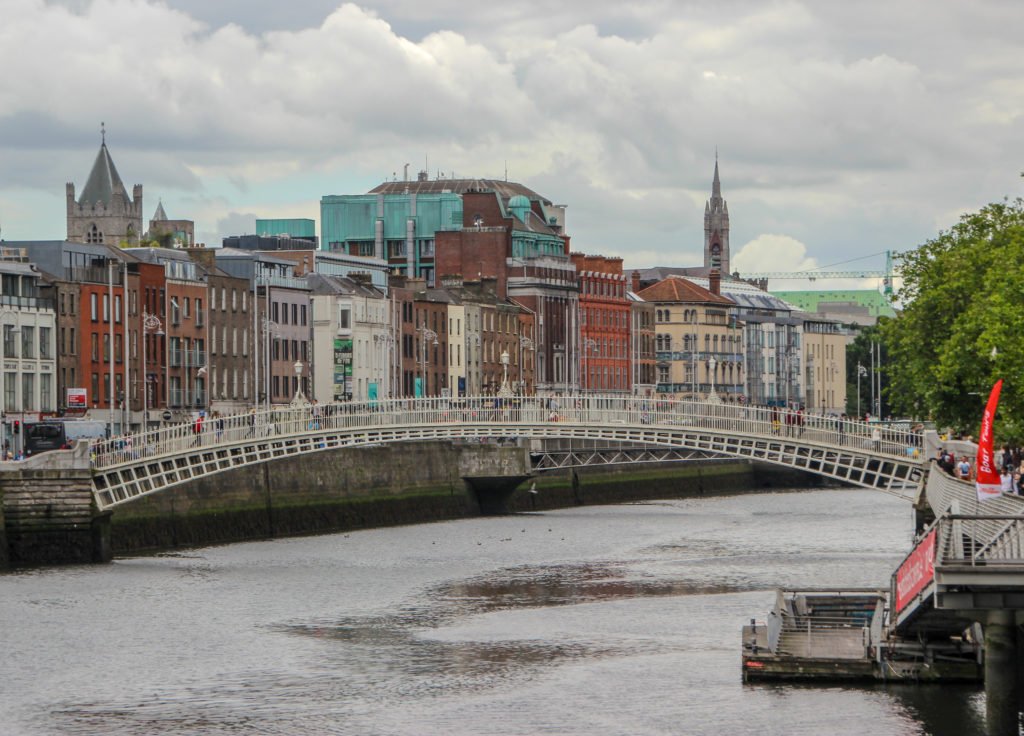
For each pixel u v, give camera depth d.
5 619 103.38
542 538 161.12
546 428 145.50
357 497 176.25
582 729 73.62
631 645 93.38
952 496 92.38
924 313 148.62
